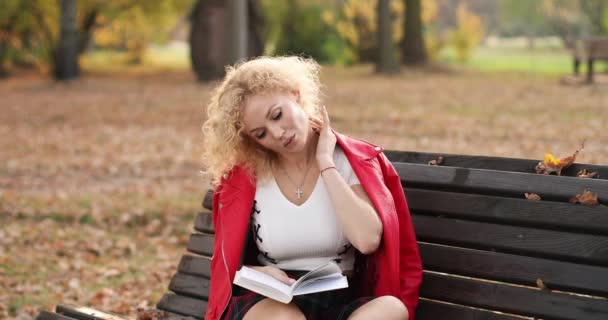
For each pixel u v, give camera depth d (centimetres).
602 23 2794
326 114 316
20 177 1091
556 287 286
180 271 382
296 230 311
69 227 813
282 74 311
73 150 1292
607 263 276
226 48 2328
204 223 377
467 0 4909
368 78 2467
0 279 640
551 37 4575
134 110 1767
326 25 3372
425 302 317
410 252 312
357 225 296
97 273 659
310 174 316
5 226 815
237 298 312
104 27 3238
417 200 324
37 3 2859
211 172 325
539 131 1234
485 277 303
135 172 1096
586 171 299
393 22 3117
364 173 308
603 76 2061
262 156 319
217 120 314
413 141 1219
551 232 288
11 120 1688
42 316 375
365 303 294
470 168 323
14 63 3469
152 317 375
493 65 3178
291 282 300
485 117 1422
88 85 2484
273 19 3294
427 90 1970
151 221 823
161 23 3306
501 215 301
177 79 2703
